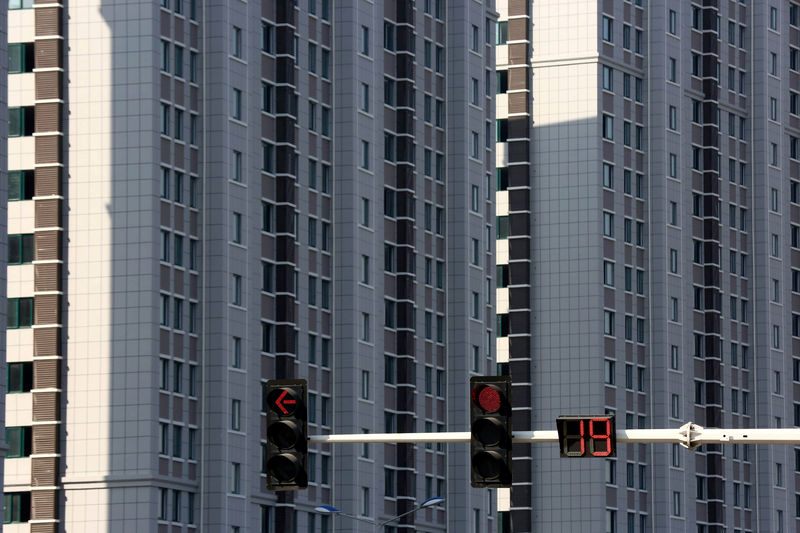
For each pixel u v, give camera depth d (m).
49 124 158.25
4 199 140.50
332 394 178.12
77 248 157.12
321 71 180.62
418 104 193.25
